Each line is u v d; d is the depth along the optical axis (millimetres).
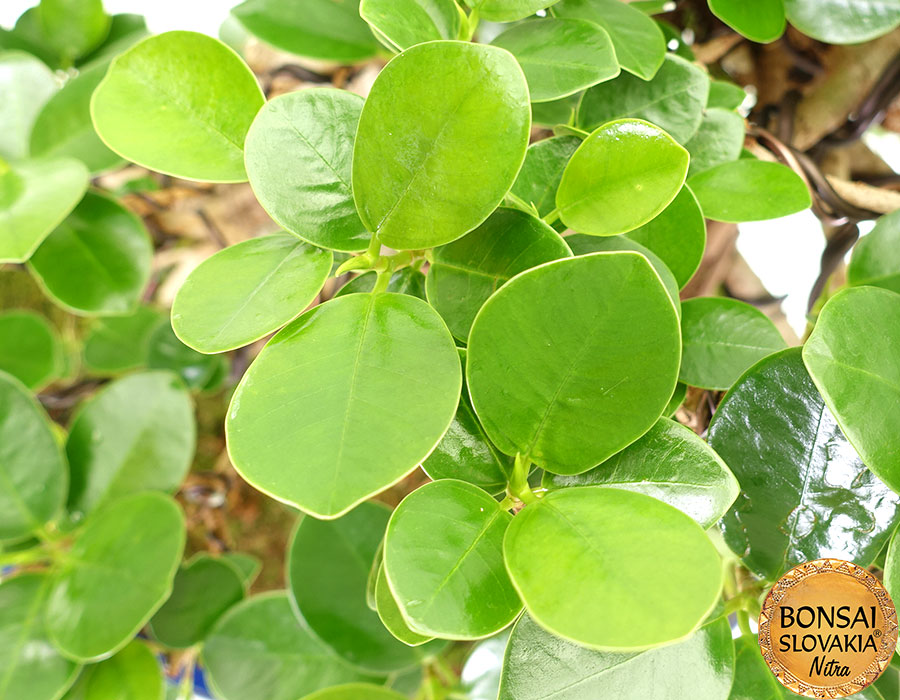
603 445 192
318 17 339
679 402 251
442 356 184
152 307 557
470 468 208
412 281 218
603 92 261
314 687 369
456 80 178
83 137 364
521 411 192
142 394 404
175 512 357
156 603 336
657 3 325
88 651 333
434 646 339
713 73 378
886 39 339
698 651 215
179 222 505
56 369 512
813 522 219
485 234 206
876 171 383
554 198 232
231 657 374
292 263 203
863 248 283
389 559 174
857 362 192
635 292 178
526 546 176
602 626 157
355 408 176
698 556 164
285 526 557
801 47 349
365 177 190
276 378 183
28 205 302
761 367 218
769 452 220
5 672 344
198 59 220
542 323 183
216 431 587
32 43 442
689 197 235
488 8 228
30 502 366
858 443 187
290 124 201
